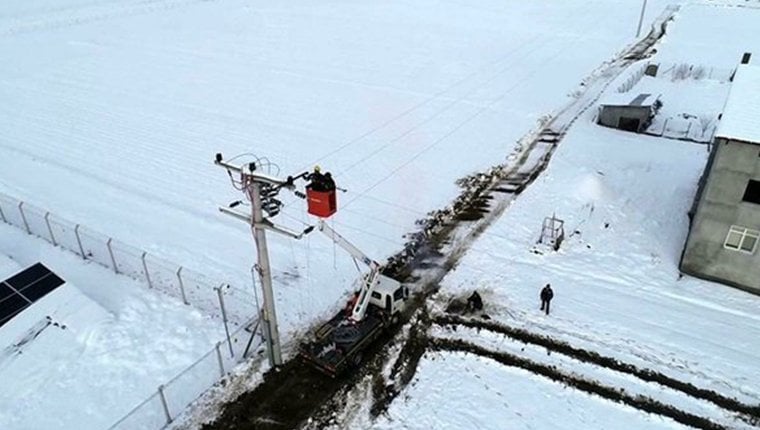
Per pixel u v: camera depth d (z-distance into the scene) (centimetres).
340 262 2700
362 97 4816
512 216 3031
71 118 4472
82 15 7962
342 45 6506
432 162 3653
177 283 2534
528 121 4275
